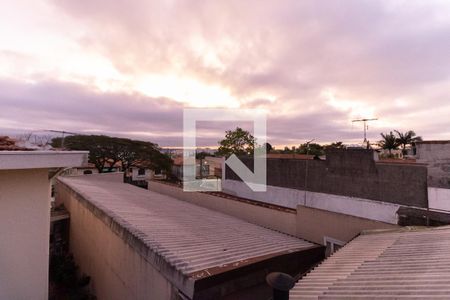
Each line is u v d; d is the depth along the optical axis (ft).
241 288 11.55
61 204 35.09
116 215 17.98
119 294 15.98
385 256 10.48
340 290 8.00
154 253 12.04
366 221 17.60
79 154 10.48
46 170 11.05
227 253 13.06
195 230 17.37
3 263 10.14
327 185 33.55
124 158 111.34
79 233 26.48
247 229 20.57
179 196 38.78
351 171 31.42
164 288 11.12
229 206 29.68
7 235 10.19
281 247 15.56
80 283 22.41
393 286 7.32
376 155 31.14
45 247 11.03
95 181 42.42
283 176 38.42
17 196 10.39
